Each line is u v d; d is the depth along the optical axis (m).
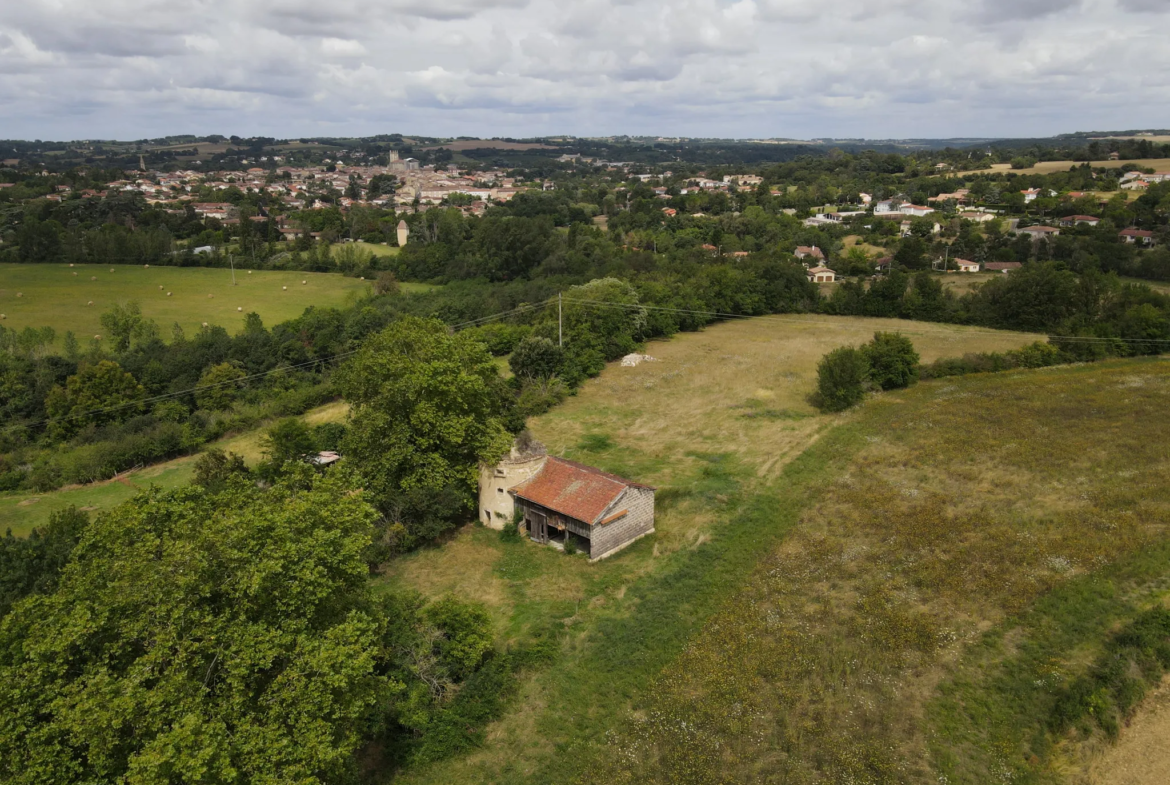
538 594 35.75
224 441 64.88
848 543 37.72
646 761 24.75
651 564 38.09
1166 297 80.06
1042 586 32.19
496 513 42.97
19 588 29.27
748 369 75.12
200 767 16.97
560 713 27.44
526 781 24.42
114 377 69.00
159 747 17.02
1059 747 24.02
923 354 77.50
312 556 22.59
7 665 20.58
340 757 20.81
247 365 77.31
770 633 30.67
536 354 69.56
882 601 32.22
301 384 76.00
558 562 38.88
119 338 81.00
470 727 26.66
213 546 21.36
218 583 21.03
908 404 60.56
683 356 81.81
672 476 48.69
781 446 53.25
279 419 68.12
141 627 19.42
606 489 39.91
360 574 24.75
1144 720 24.59
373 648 22.23
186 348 77.56
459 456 43.97
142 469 59.38
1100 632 28.91
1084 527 36.81
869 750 24.30
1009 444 48.84
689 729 25.77
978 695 26.42
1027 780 22.89
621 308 82.00
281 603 21.41
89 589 20.64
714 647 30.02
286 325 86.69
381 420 42.00
